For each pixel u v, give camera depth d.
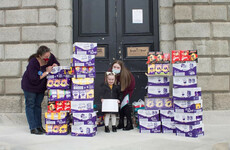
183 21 5.26
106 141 3.49
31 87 4.06
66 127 4.03
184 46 5.20
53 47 5.30
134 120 4.75
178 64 3.94
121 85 4.32
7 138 3.75
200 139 3.60
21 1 5.41
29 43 5.35
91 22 5.75
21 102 5.24
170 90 5.27
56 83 4.10
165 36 5.43
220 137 3.72
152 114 4.13
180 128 3.85
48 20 5.34
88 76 4.04
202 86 5.12
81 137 3.79
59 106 4.09
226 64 5.17
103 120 4.79
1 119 5.10
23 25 5.38
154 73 4.13
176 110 3.90
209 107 5.09
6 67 5.32
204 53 5.18
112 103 4.14
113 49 5.68
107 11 5.76
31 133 4.12
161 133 4.06
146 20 5.72
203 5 5.27
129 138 3.68
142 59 5.62
